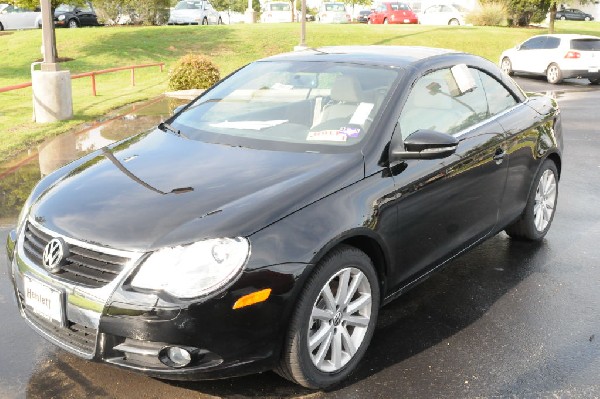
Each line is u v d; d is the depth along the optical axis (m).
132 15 30.98
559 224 5.88
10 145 8.93
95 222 3.01
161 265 2.78
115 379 3.31
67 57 21.75
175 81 15.57
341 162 3.44
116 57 22.19
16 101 13.77
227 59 23.62
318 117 3.93
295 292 2.94
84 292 2.86
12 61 21.11
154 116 11.77
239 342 2.86
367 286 3.39
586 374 3.40
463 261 4.98
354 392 3.23
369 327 3.45
